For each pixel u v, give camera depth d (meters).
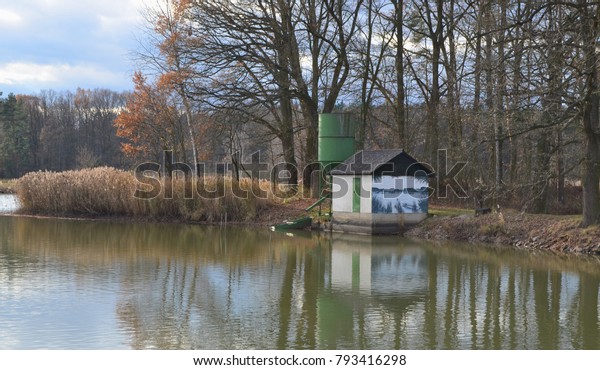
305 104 42.31
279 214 37.41
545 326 14.22
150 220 39.69
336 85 41.88
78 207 41.69
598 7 22.20
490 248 26.72
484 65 24.97
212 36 37.50
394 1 42.00
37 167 112.69
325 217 34.59
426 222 31.72
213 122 37.34
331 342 12.86
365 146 51.44
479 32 29.19
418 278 19.97
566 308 15.95
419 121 48.59
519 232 27.84
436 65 41.16
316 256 24.64
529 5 23.81
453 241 29.08
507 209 30.95
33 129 117.06
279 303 16.34
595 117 24.88
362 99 43.94
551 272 20.94
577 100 22.97
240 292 17.64
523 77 23.36
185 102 39.19
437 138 40.69
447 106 37.03
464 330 13.87
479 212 30.44
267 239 30.36
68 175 42.34
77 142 117.38
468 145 30.56
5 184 72.12
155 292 17.45
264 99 37.56
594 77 22.66
